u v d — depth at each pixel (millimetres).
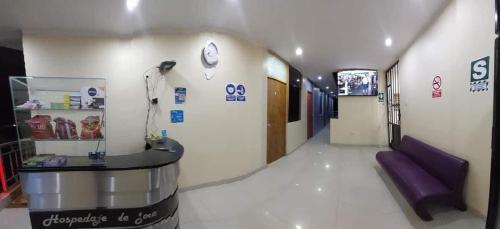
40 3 2814
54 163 2018
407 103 5242
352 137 7973
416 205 2750
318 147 7824
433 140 3795
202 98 3904
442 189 2824
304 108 8734
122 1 2820
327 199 3453
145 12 3139
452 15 3082
